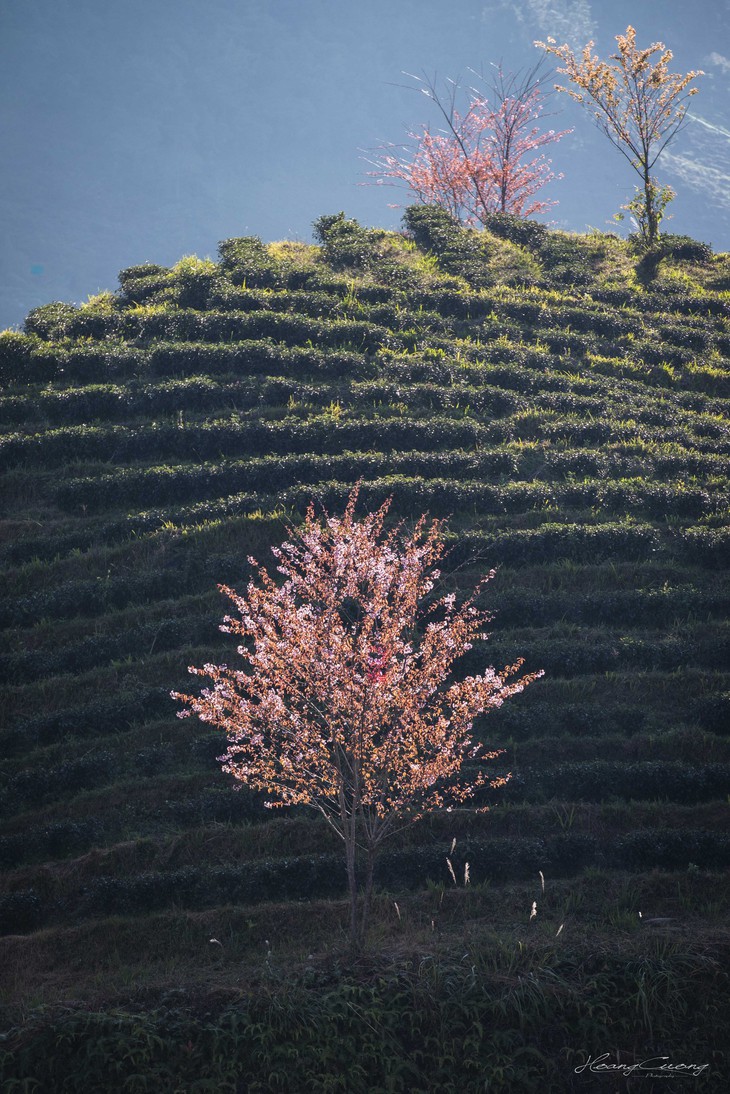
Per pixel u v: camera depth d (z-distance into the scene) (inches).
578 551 3442.4
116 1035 1823.3
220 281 4968.0
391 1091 1803.6
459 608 3142.2
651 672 3004.4
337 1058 1838.1
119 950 2175.2
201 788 2652.6
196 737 2787.9
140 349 4471.0
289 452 3885.3
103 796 2632.9
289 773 2128.4
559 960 1991.9
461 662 2965.1
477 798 2608.3
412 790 2070.6
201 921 2234.3
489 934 2102.6
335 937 2164.1
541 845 2409.0
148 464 3890.3
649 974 1948.8
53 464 3929.6
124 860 2445.9
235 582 3309.5
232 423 3944.4
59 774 2669.8
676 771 2613.2
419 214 6097.4
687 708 2886.3
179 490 3693.4
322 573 2240.4
